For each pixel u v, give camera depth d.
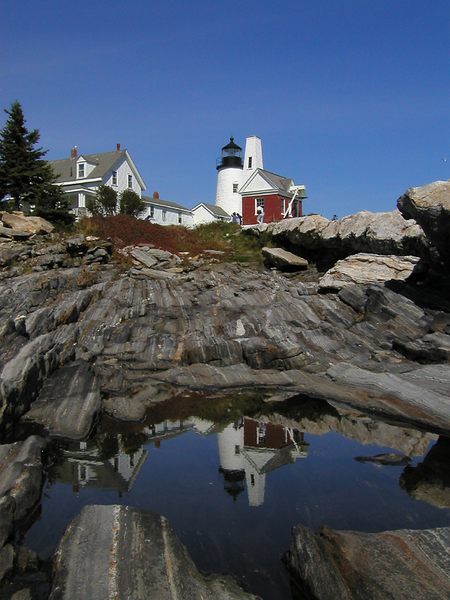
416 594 5.54
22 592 5.96
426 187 17.48
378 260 23.31
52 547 7.27
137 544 6.43
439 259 20.09
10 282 22.88
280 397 15.41
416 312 19.12
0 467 9.12
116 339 19.17
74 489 9.32
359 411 14.11
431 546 6.43
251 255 32.72
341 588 5.75
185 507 8.65
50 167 32.50
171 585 5.76
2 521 7.12
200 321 20.48
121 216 33.88
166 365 17.77
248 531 7.82
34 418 12.59
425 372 14.93
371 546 6.42
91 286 23.80
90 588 5.62
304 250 31.08
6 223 27.86
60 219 30.78
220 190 56.66
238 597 5.74
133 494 9.16
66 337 18.58
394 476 9.99
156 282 24.45
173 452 11.30
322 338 18.69
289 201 45.66
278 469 10.37
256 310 21.08
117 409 13.88
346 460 10.83
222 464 10.59
